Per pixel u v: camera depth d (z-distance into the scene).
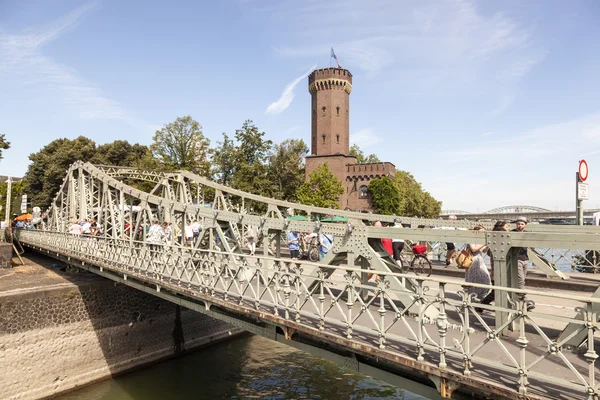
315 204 40.75
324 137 53.19
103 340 15.88
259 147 42.59
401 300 6.93
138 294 17.00
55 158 50.69
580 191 10.42
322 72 53.34
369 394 12.86
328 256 8.22
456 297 8.40
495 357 4.80
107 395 14.07
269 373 15.03
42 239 23.16
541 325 6.39
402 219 14.59
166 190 24.44
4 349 13.66
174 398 13.36
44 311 14.67
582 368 4.43
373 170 52.22
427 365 4.64
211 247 11.70
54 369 14.59
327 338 5.80
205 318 19.09
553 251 13.73
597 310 4.77
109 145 54.50
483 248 7.28
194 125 43.62
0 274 19.19
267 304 7.27
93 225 21.59
